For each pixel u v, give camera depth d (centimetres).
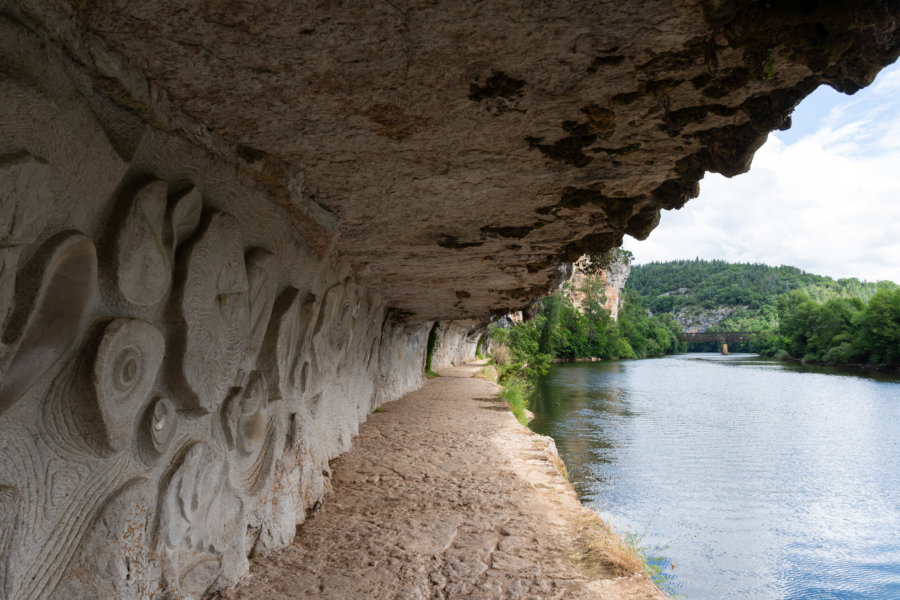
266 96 236
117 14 179
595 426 1878
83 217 195
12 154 159
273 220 345
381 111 253
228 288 284
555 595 341
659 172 333
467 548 406
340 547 400
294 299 372
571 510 489
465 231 471
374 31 193
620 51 207
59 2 171
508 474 595
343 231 457
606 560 387
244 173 301
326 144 288
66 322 187
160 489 250
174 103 235
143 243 218
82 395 196
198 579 292
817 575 820
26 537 183
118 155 207
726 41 200
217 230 268
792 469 1419
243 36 194
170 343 249
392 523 451
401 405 1050
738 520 1037
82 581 204
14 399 173
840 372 4494
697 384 3453
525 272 656
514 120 264
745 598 748
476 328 2256
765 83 227
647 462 1427
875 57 195
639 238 417
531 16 186
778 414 2286
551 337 5053
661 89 233
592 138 282
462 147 294
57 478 193
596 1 178
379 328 912
